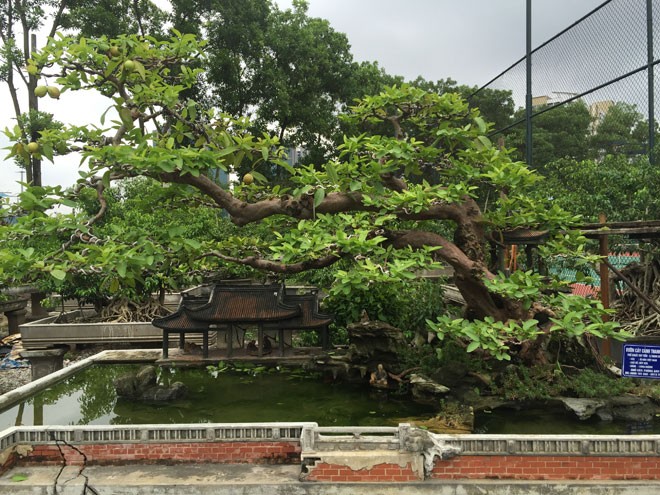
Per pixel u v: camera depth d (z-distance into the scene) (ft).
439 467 17.12
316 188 21.80
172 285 25.70
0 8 69.67
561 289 25.58
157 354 32.78
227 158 21.84
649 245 36.40
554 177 42.09
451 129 24.06
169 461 18.38
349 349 28.50
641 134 42.37
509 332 18.97
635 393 21.95
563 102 40.06
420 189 22.33
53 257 18.52
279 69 78.48
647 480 16.74
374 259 21.85
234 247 25.44
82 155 17.65
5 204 19.84
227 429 18.47
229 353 30.45
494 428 20.53
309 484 16.70
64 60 19.10
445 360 24.63
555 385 21.93
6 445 18.07
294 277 52.85
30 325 41.55
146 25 74.13
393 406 23.70
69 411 24.91
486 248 27.73
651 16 32.30
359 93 85.35
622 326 35.76
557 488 16.46
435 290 33.78
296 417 22.53
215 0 73.97
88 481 16.97
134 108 20.49
